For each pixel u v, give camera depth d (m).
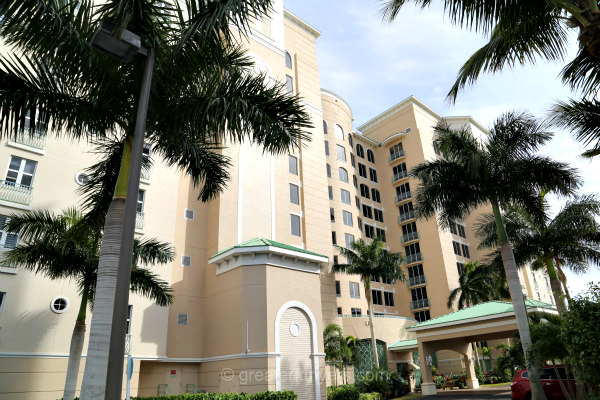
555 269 20.86
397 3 10.03
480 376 39.97
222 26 8.17
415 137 52.81
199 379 22.70
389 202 53.06
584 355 10.10
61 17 8.10
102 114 9.13
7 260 13.02
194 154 11.73
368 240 48.34
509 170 17.17
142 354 20.34
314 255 23.53
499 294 39.72
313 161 38.84
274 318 20.88
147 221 22.70
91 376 7.45
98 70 8.55
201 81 9.18
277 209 31.09
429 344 28.78
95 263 13.78
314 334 22.16
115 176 11.50
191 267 24.67
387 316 38.56
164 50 8.66
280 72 36.44
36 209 18.69
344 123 49.81
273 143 9.18
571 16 7.91
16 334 16.91
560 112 11.16
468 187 18.02
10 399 16.16
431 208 18.38
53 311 18.05
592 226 19.06
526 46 10.19
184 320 23.14
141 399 16.31
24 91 8.40
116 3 7.64
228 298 22.27
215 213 26.61
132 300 20.84
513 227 20.72
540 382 15.22
